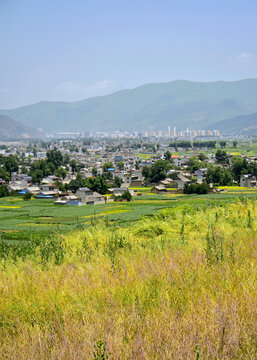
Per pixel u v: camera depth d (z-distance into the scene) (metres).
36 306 7.73
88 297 7.77
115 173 175.88
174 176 162.88
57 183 145.25
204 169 174.88
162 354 5.18
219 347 5.24
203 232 17.97
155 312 6.61
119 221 62.22
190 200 95.19
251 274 7.96
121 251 13.14
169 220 22.06
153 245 14.47
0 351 5.83
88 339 5.76
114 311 6.88
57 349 5.70
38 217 83.44
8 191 141.50
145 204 96.38
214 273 8.41
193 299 7.00
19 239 51.69
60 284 9.32
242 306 6.32
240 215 21.00
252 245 11.20
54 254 14.13
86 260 12.68
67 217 81.12
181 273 8.55
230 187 134.25
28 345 6.02
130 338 5.71
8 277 11.20
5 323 7.33
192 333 5.54
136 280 8.46
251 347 5.19
